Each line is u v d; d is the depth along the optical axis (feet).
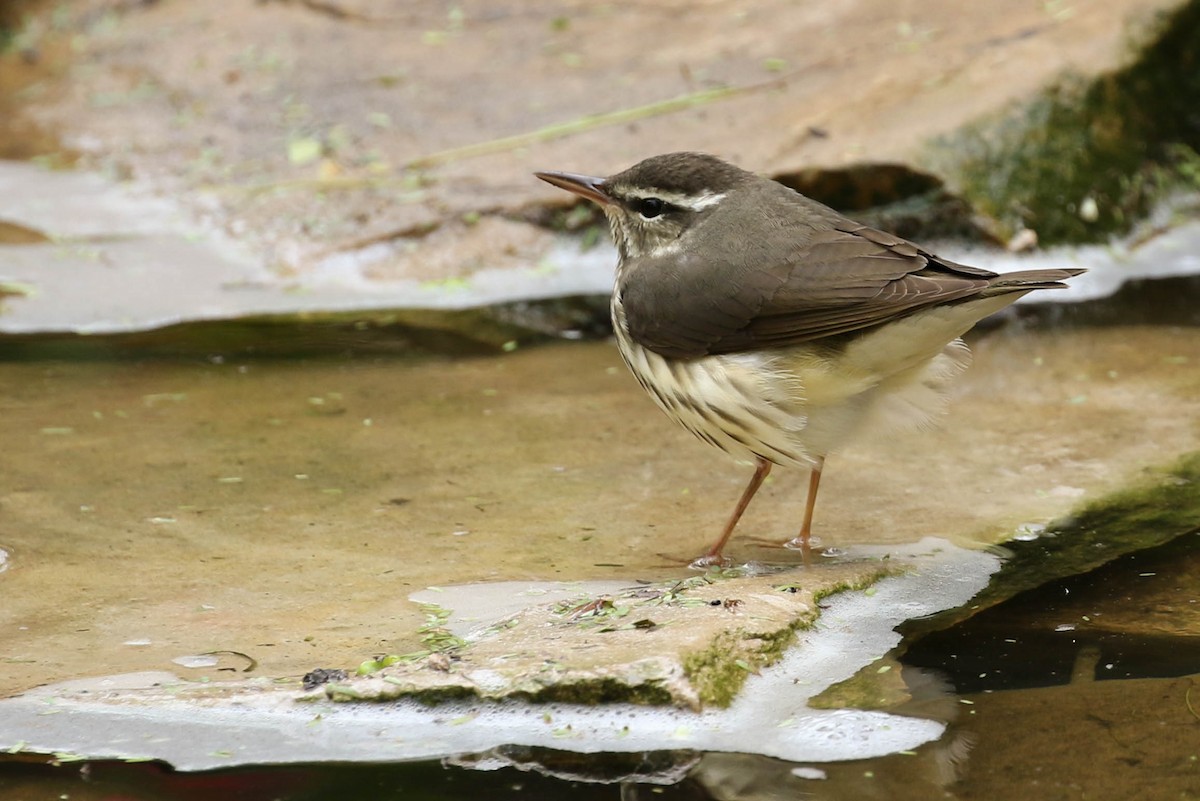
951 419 43.83
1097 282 56.44
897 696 27.76
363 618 31.12
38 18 77.51
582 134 62.13
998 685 28.14
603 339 52.85
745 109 61.93
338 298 55.21
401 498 38.27
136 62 72.23
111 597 32.30
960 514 37.04
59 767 25.76
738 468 40.60
